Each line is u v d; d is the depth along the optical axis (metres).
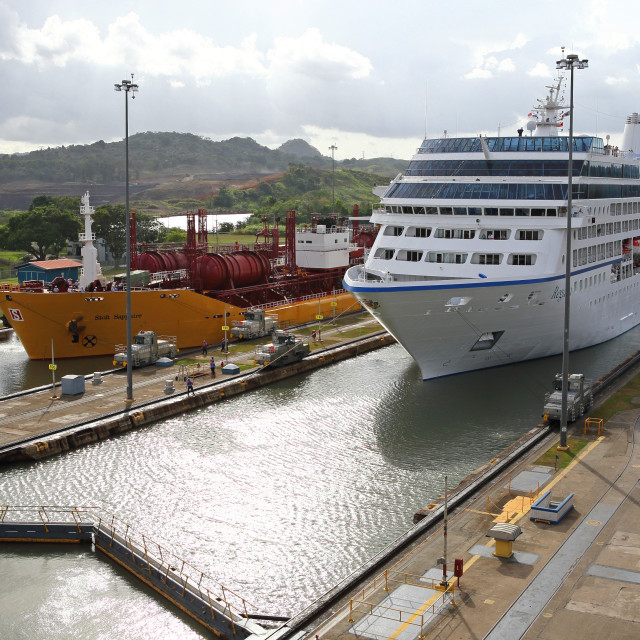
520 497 41.22
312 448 55.75
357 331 95.00
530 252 67.12
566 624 29.80
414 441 56.66
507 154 70.94
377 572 34.81
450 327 65.81
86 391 67.06
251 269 97.81
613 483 43.59
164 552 40.88
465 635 29.20
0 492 48.09
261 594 37.03
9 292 78.88
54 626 34.97
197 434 58.88
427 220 70.38
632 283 90.56
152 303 82.81
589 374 71.12
